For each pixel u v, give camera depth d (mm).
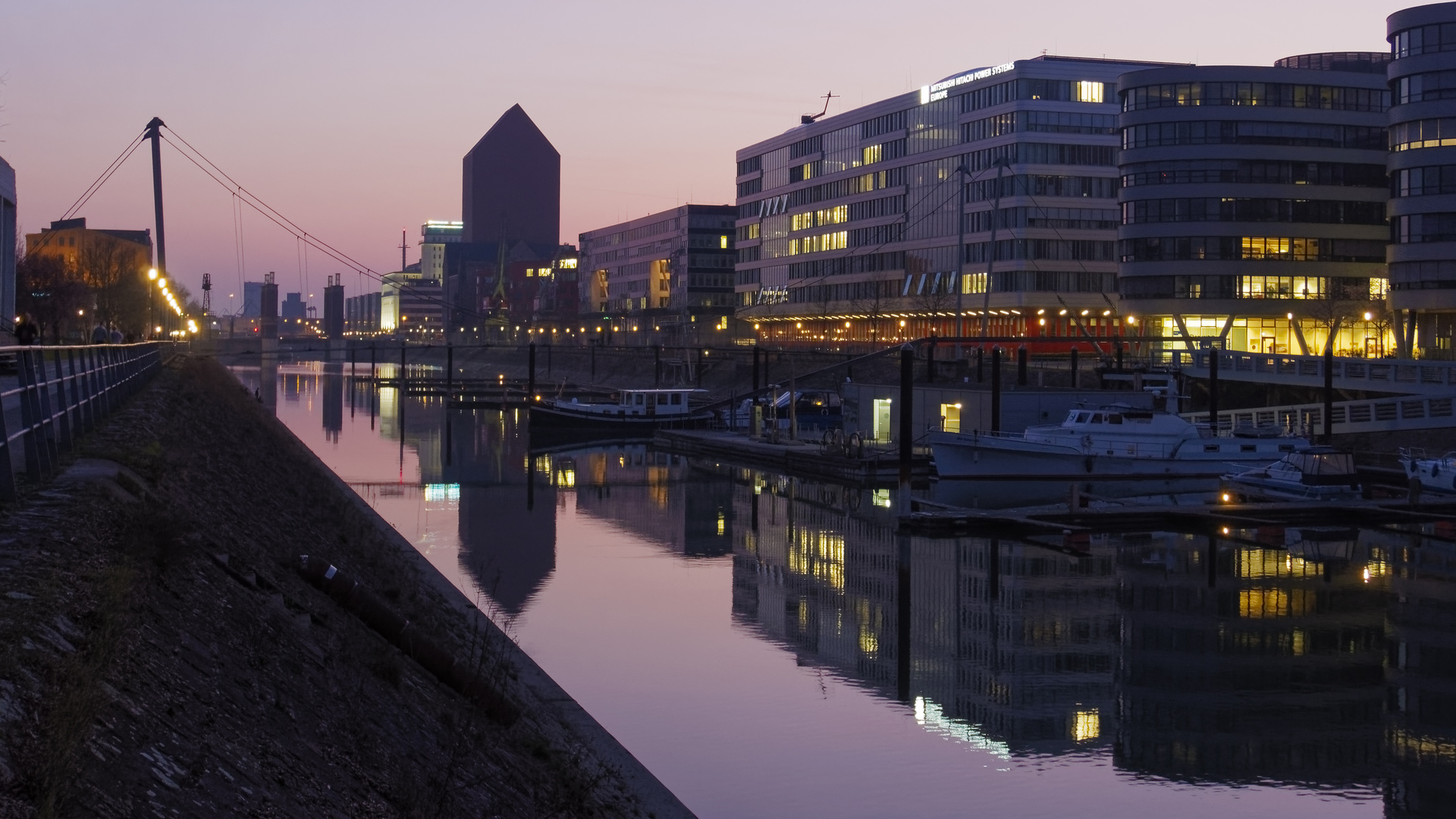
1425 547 60625
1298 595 49938
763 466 100562
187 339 178875
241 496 35594
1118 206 173000
